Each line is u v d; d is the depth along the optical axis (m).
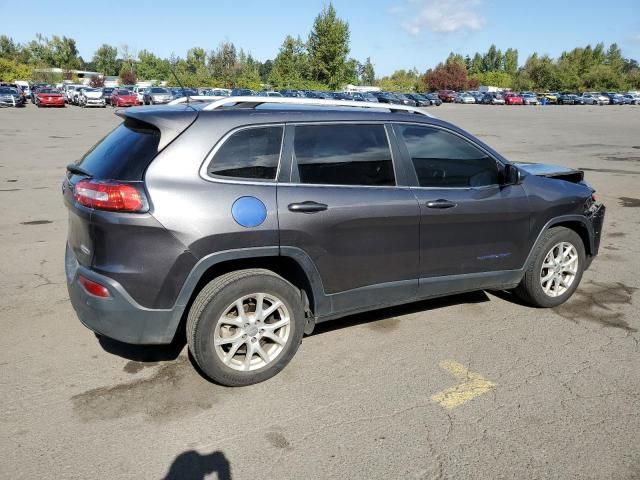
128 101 43.38
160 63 80.31
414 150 3.87
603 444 2.87
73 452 2.75
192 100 3.95
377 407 3.19
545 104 71.19
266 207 3.25
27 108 41.19
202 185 3.12
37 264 5.65
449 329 4.27
